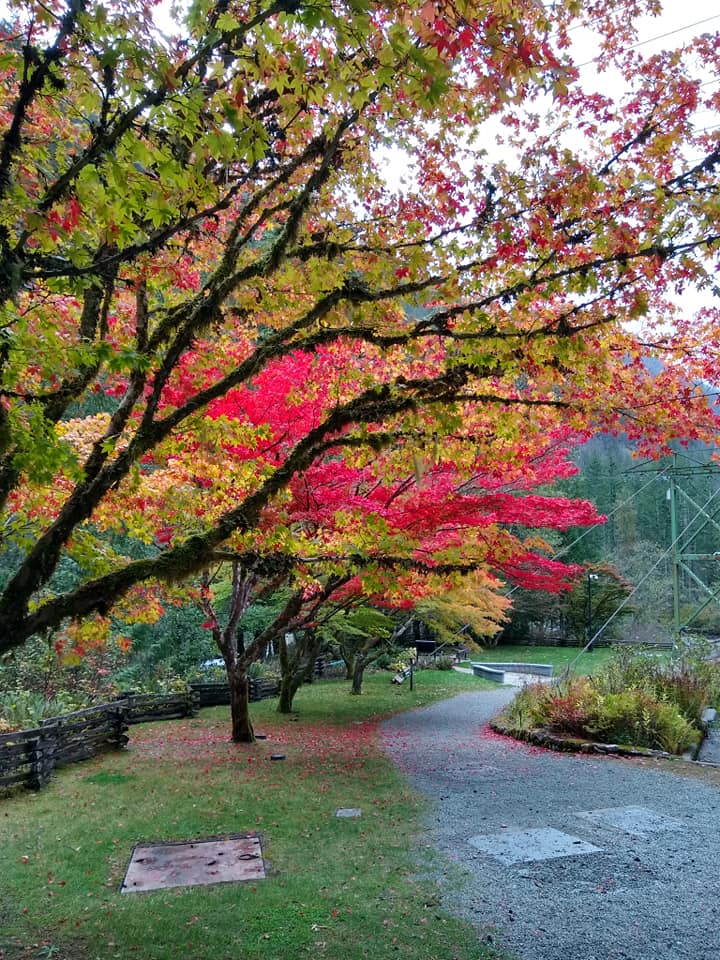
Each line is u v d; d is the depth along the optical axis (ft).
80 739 31.32
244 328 22.97
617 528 130.11
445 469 28.22
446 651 91.40
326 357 23.16
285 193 17.48
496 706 51.70
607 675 39.81
